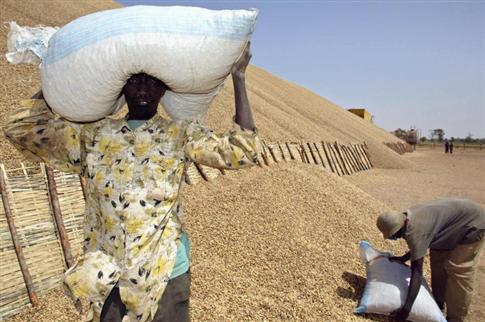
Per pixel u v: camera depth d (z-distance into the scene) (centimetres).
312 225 545
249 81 2220
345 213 609
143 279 176
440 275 392
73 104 173
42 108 188
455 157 3378
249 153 183
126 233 176
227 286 381
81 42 164
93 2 1903
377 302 359
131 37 161
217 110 1068
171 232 186
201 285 375
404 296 358
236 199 581
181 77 173
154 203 179
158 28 163
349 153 1634
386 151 2200
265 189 623
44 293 353
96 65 163
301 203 606
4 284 328
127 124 184
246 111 185
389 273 377
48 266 359
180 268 190
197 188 618
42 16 1212
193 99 190
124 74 168
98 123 187
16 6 1179
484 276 512
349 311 368
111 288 178
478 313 415
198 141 185
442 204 365
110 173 179
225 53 171
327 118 2516
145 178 178
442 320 352
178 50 165
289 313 348
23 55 191
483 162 2797
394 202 1056
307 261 444
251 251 454
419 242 345
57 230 370
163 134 184
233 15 169
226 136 185
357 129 2783
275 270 421
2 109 605
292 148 1002
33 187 362
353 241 532
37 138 187
